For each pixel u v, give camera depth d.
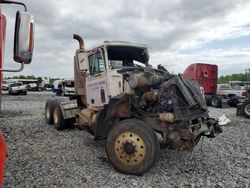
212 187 4.66
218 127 5.90
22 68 2.68
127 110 5.84
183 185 4.72
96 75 6.87
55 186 4.54
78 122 8.02
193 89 5.69
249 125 11.61
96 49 6.83
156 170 5.45
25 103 22.59
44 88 58.16
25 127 10.11
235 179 5.03
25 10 2.82
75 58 8.05
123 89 6.11
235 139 8.49
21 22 2.60
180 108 5.33
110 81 6.40
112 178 4.97
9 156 6.19
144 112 5.64
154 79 5.83
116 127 5.23
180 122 5.29
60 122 9.51
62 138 8.32
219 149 7.19
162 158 6.26
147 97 5.72
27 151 6.68
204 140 8.20
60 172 5.22
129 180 4.89
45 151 6.73
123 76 6.16
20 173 5.09
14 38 2.62
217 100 21.11
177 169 5.54
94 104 7.08
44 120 11.96
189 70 22.38
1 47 2.69
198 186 4.68
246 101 14.54
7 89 39.28
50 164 5.69
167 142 5.39
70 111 9.55
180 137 5.19
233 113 16.44
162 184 4.75
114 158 5.20
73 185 4.61
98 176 5.06
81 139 8.19
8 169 5.29
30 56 2.68
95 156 6.35
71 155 6.41
